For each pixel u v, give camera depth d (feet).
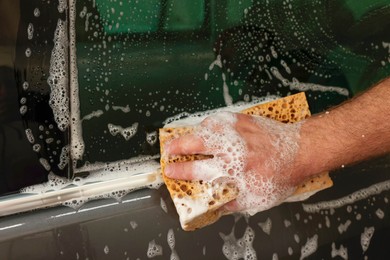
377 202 2.17
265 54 2.31
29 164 1.96
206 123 1.80
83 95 2.09
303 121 1.88
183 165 1.74
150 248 1.96
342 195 2.15
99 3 2.14
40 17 2.03
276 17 2.36
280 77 2.30
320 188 1.90
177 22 2.26
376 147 1.86
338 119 1.85
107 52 2.15
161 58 2.21
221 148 1.76
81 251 1.91
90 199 1.97
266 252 2.04
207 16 2.29
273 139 1.80
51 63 2.05
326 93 2.31
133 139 2.10
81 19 2.11
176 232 1.98
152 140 2.11
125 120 2.12
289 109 1.92
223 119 1.81
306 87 2.30
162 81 2.19
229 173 1.75
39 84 2.02
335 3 2.40
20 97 1.98
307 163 1.82
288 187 1.82
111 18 2.17
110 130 2.09
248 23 2.33
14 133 1.96
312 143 1.82
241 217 2.04
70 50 2.09
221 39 2.29
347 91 2.32
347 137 1.82
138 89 2.16
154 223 1.98
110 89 2.13
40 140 2.00
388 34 2.39
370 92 1.87
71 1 2.09
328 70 2.33
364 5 2.40
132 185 2.01
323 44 2.37
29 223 1.90
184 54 2.24
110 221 1.95
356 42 2.39
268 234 2.05
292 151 1.80
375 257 2.12
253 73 2.28
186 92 2.20
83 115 2.08
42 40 2.04
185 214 1.71
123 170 2.04
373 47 2.39
